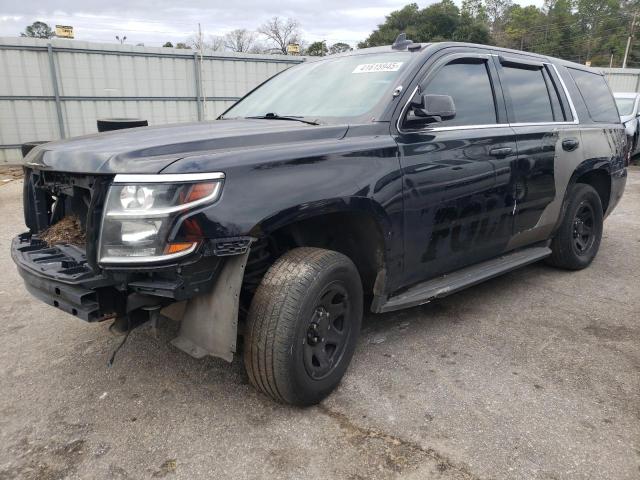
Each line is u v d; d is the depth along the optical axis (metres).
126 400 2.82
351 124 2.94
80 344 3.48
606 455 2.36
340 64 3.76
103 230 2.22
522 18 73.88
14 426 2.61
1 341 3.54
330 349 2.83
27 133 16.91
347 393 2.87
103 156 2.32
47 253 2.71
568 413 2.68
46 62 16.73
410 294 3.29
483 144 3.50
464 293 4.43
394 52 3.55
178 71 19.14
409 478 2.22
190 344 2.55
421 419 2.63
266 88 4.12
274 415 2.67
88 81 17.53
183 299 2.29
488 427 2.56
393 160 2.92
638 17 66.19
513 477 2.22
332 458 2.35
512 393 2.87
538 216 4.19
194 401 2.80
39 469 2.30
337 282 2.71
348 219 2.95
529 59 4.28
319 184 2.55
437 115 2.97
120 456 2.38
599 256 5.59
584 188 4.72
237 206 2.28
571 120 4.54
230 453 2.39
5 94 16.34
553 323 3.81
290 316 2.46
